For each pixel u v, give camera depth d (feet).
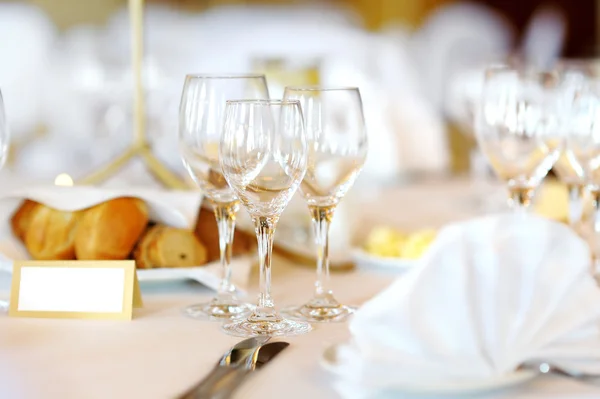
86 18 15.49
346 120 4.83
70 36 15.28
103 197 5.01
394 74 15.71
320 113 4.82
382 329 4.23
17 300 4.82
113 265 4.80
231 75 4.86
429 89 19.04
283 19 17.69
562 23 21.84
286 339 4.58
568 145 5.11
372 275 5.49
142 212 5.06
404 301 4.25
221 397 4.11
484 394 4.14
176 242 5.14
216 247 5.26
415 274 4.30
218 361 4.38
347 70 10.27
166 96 8.64
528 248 4.36
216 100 4.83
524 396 4.14
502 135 5.22
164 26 16.33
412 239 5.69
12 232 5.13
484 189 7.88
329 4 18.12
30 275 4.83
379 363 4.12
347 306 4.95
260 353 4.41
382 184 8.38
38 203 5.09
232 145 4.58
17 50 14.69
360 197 7.43
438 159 9.53
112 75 10.23
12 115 13.74
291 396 4.13
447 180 8.70
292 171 4.62
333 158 4.83
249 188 4.63
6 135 4.79
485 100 5.27
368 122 8.75
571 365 4.24
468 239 4.36
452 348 4.19
